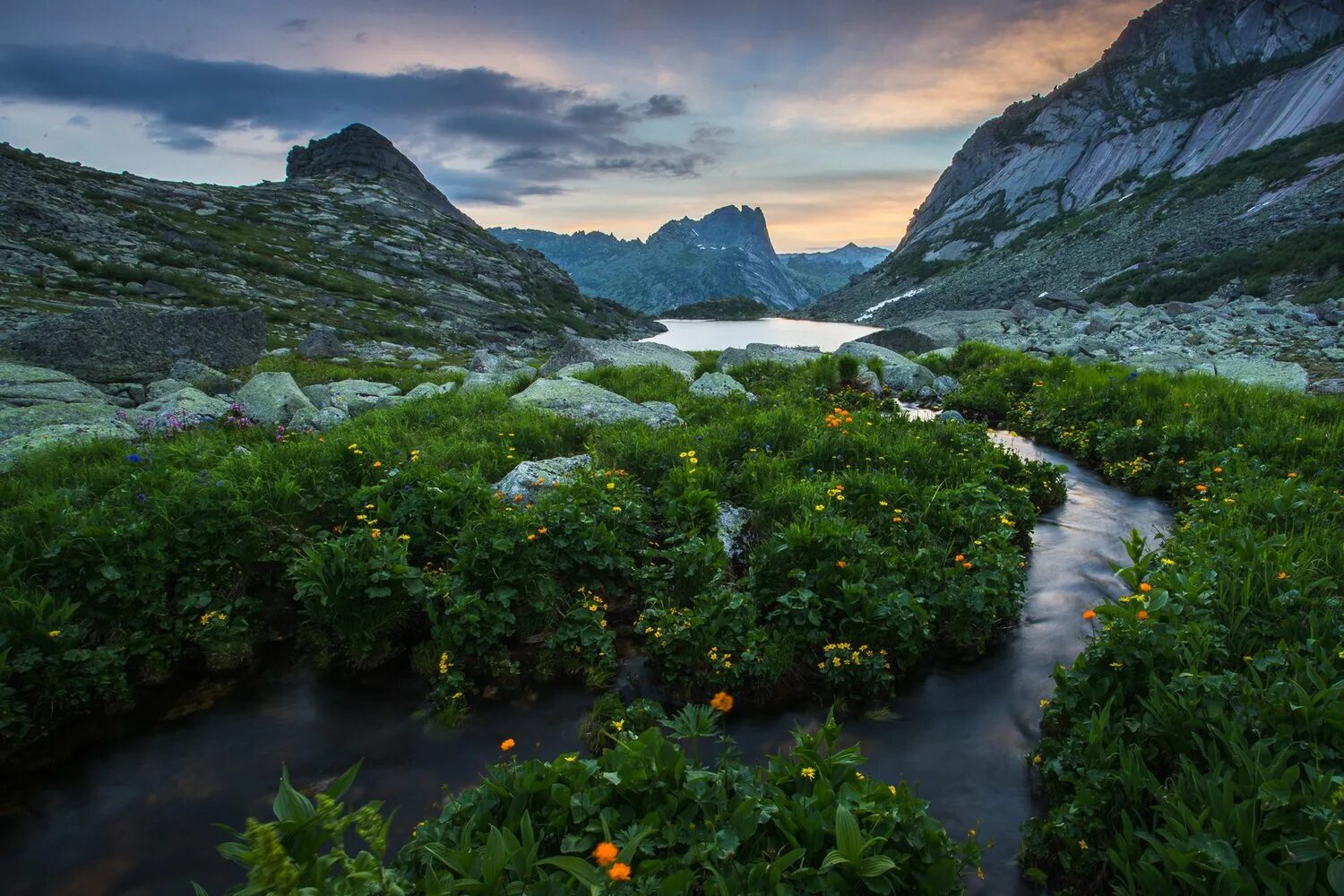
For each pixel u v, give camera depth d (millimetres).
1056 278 118188
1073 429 12523
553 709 5492
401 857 3350
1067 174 188625
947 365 20500
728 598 6078
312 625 6395
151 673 5836
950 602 6184
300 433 11516
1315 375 17422
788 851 3412
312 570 5969
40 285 44000
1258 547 5707
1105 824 3777
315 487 7961
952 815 4273
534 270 147875
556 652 5996
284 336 44250
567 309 127375
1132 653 4566
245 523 6977
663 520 8156
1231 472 8758
